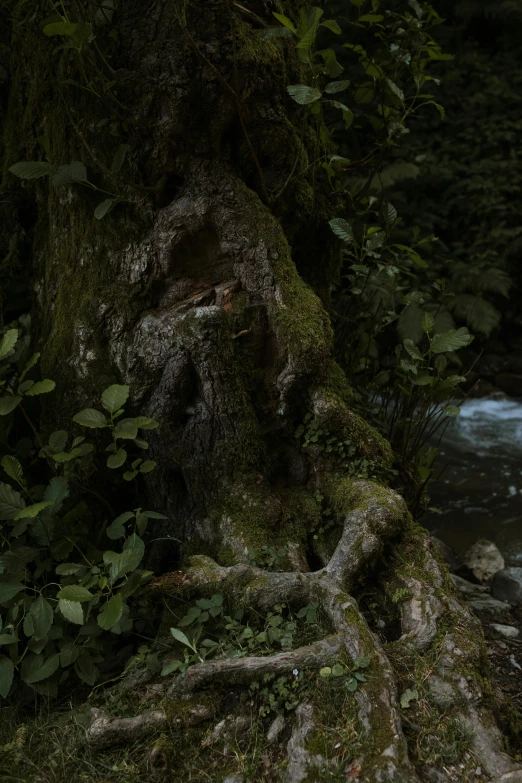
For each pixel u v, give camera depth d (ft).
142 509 8.77
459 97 26.25
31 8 8.84
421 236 23.40
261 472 8.25
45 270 9.32
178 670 6.85
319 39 15.93
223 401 7.96
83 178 8.02
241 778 5.88
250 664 6.42
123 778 6.01
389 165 22.56
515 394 20.67
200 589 7.34
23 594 7.28
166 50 7.84
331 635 6.64
